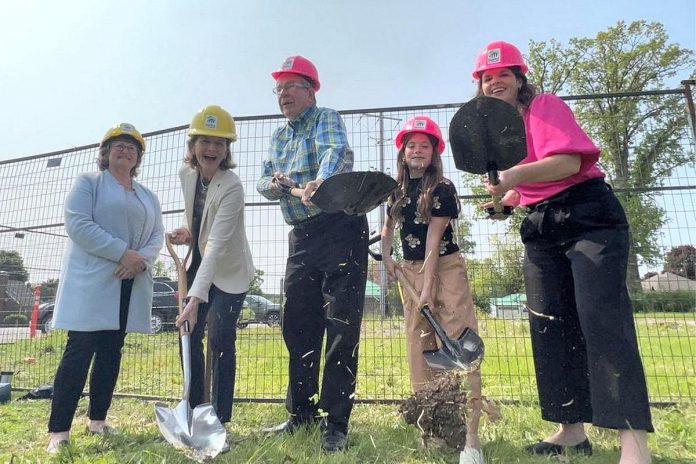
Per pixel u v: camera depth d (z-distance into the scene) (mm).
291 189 2551
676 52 26781
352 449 2453
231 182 2924
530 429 2885
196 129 2898
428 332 2635
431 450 2381
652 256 4055
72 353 2676
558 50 27641
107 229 2920
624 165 4328
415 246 2705
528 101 2369
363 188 2248
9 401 4027
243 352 5160
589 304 2047
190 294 2615
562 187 2260
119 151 3068
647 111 4281
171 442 2211
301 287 2729
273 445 2475
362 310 2645
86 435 2857
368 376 4516
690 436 2582
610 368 1961
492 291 4000
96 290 2734
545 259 2436
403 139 2773
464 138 2051
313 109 2873
